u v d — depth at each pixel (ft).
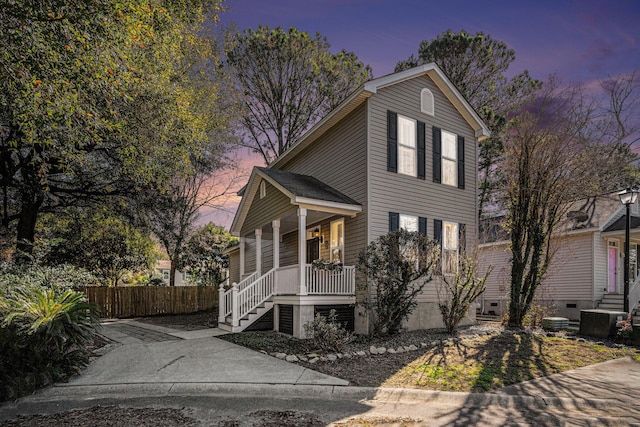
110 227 60.95
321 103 74.18
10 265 29.60
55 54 20.61
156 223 56.24
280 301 36.14
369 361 24.63
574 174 40.09
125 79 27.25
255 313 36.96
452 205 42.09
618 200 53.67
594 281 48.52
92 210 53.62
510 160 38.91
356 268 36.09
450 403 17.83
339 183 40.57
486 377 21.22
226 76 70.13
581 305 49.32
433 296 38.52
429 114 41.73
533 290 37.58
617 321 32.12
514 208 38.32
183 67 51.78
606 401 17.53
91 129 29.78
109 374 22.16
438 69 41.73
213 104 65.16
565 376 21.80
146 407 17.40
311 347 27.94
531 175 36.91
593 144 44.14
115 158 42.11
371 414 16.28
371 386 19.69
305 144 46.52
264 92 74.84
